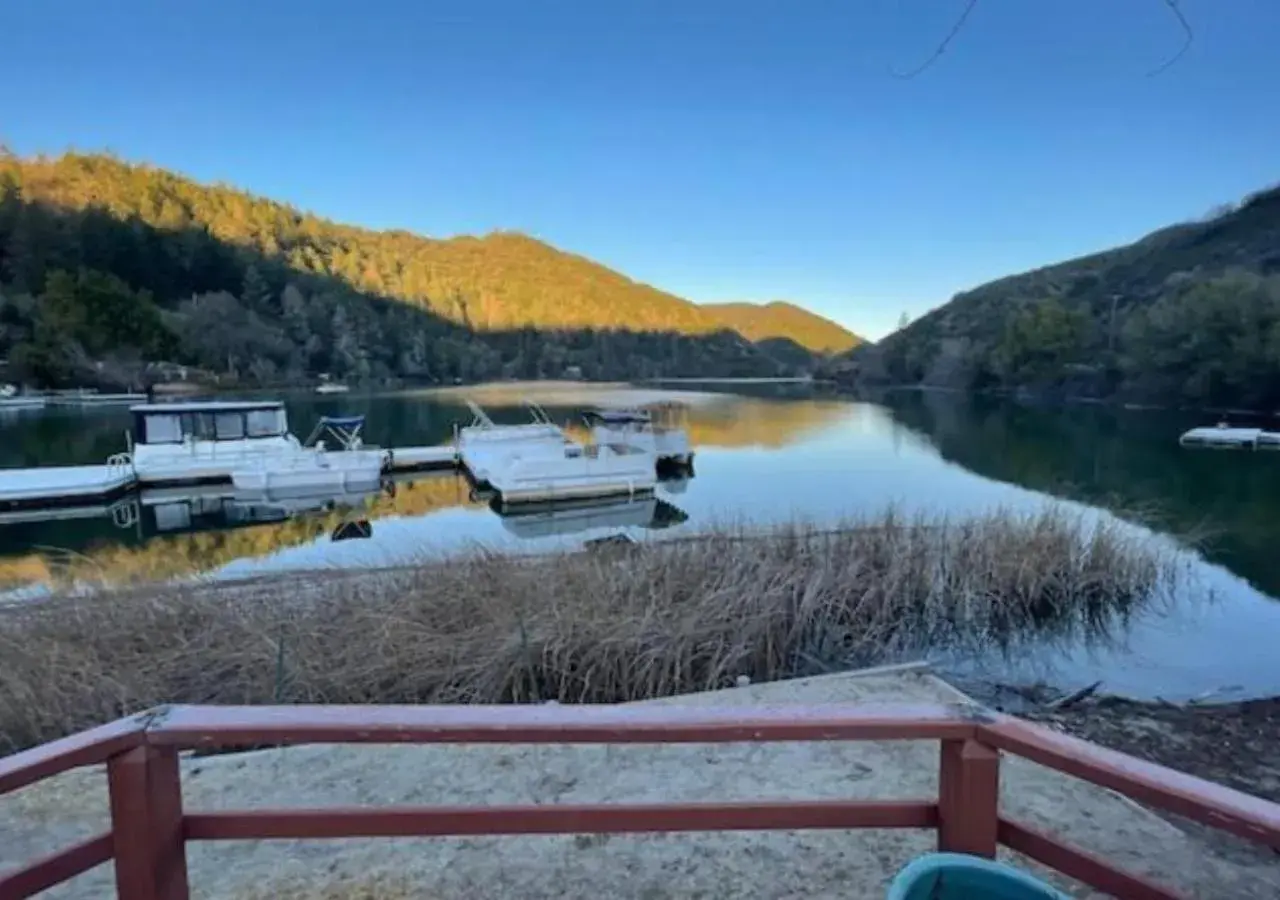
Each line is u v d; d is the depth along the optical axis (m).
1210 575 9.21
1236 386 31.27
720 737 1.36
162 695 4.98
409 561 8.37
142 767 1.29
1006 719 1.46
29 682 4.75
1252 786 3.88
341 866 2.33
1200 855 2.57
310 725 1.30
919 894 1.17
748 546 7.99
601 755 3.18
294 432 32.31
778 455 23.92
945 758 1.48
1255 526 12.51
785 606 6.62
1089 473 19.42
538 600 6.18
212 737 1.30
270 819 1.45
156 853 1.33
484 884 2.24
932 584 7.52
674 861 2.37
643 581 6.66
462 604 6.19
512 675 5.29
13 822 2.72
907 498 15.66
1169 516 13.31
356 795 2.90
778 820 1.56
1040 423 33.81
